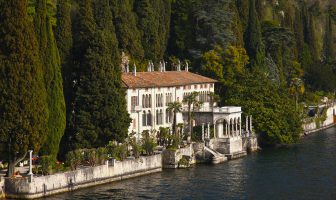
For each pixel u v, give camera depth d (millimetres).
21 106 108062
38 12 120688
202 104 168125
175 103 158000
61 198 107000
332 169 138500
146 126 156250
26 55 109125
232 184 122125
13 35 108812
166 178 127000
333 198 111625
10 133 108000
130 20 192625
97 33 130625
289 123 179000
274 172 134875
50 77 120812
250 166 142625
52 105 120562
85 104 128500
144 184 120438
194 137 157250
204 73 198750
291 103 185875
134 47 192000
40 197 107188
